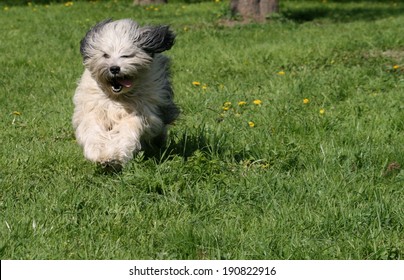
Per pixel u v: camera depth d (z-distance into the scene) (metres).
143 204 8.84
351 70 16.88
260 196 9.07
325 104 14.16
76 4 32.44
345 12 32.03
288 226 8.18
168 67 10.87
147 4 32.88
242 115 13.24
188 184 9.36
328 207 8.67
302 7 33.47
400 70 16.86
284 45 21.02
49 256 7.41
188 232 7.87
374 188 9.31
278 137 11.77
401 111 13.22
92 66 9.95
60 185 9.46
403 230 8.27
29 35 23.56
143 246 7.73
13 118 13.53
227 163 10.44
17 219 8.17
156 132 10.35
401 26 25.70
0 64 18.84
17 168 10.34
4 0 34.78
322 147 11.10
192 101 14.39
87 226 8.09
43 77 17.31
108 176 9.81
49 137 12.27
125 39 9.88
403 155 10.77
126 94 10.05
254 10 27.22
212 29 25.02
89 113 10.07
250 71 17.72
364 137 11.87
